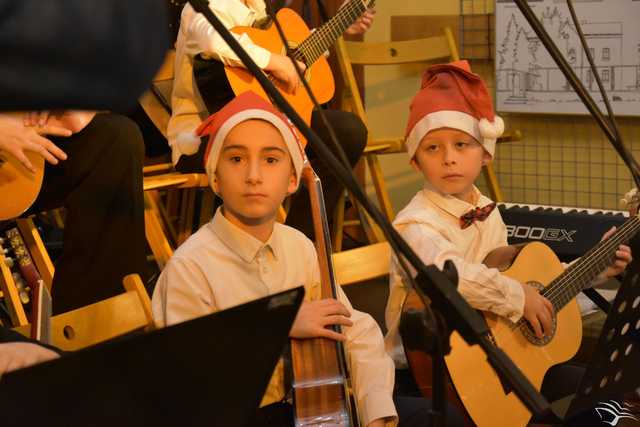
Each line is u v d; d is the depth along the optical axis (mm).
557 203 4797
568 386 2678
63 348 2180
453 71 2756
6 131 2740
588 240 3451
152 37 877
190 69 3506
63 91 840
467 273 2521
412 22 5082
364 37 5250
